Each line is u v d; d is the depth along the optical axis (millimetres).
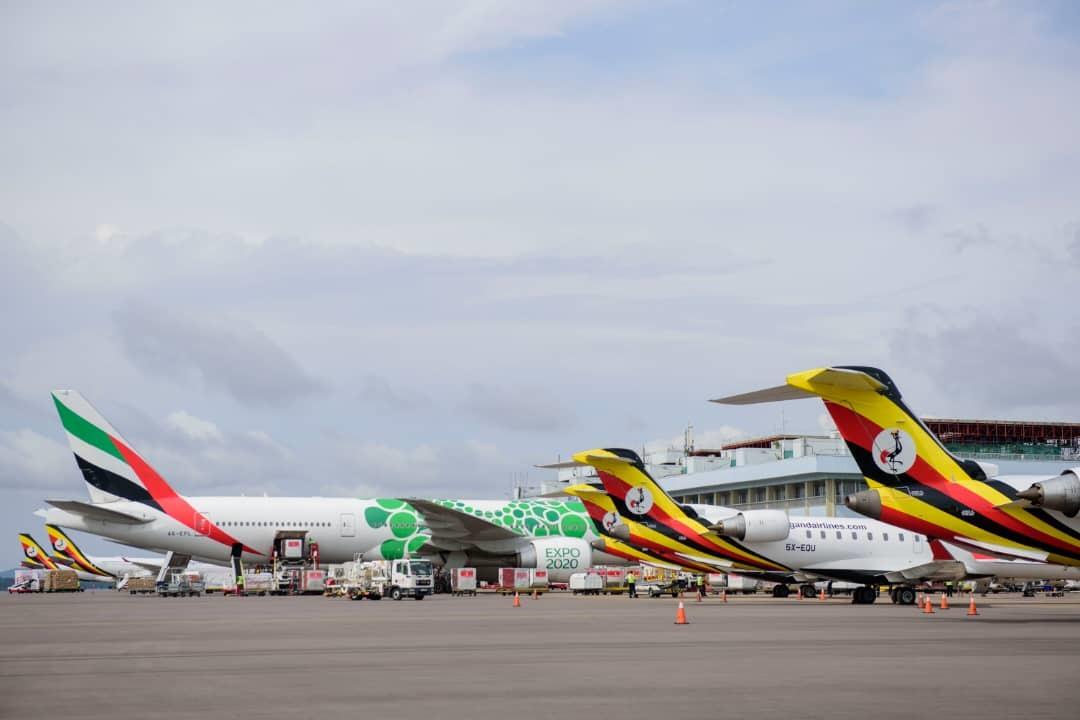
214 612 42500
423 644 24422
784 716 12984
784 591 61344
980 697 14602
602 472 52281
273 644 24781
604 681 16688
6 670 19250
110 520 62875
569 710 13594
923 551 50188
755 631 28562
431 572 56906
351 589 58594
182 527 63344
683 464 120188
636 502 52031
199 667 19484
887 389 32469
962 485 32469
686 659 20281
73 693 15773
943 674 17438
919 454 32625
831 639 25438
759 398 31266
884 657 20531
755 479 97188
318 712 13602
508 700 14578
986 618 35406
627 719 12812
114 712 13773
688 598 58781
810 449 95938
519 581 62750
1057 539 31844
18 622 36281
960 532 32344
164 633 29312
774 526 49281
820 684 16141
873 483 32688
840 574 49406
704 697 14734
